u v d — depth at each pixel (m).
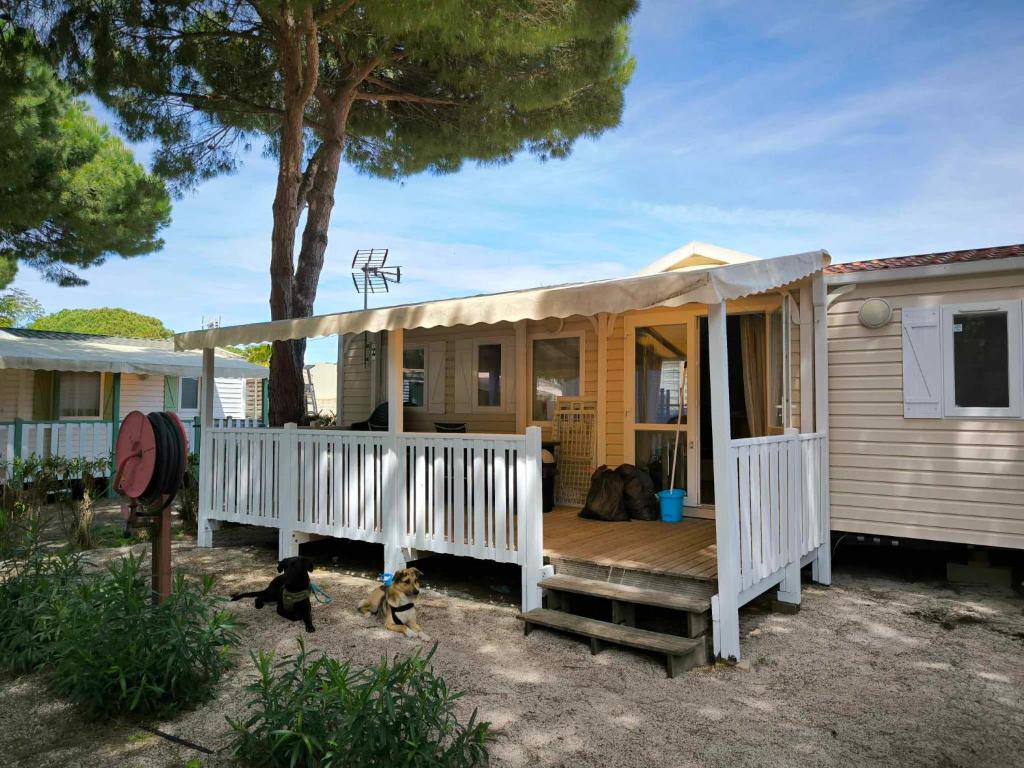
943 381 6.28
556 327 8.73
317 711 3.10
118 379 13.64
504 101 9.99
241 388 20.97
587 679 4.29
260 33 9.57
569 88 9.40
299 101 9.09
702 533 6.62
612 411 8.21
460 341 9.69
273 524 7.50
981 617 5.53
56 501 10.77
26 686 4.25
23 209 10.65
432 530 6.30
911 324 6.43
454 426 9.26
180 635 3.87
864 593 6.27
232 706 3.93
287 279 9.34
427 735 3.14
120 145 12.91
